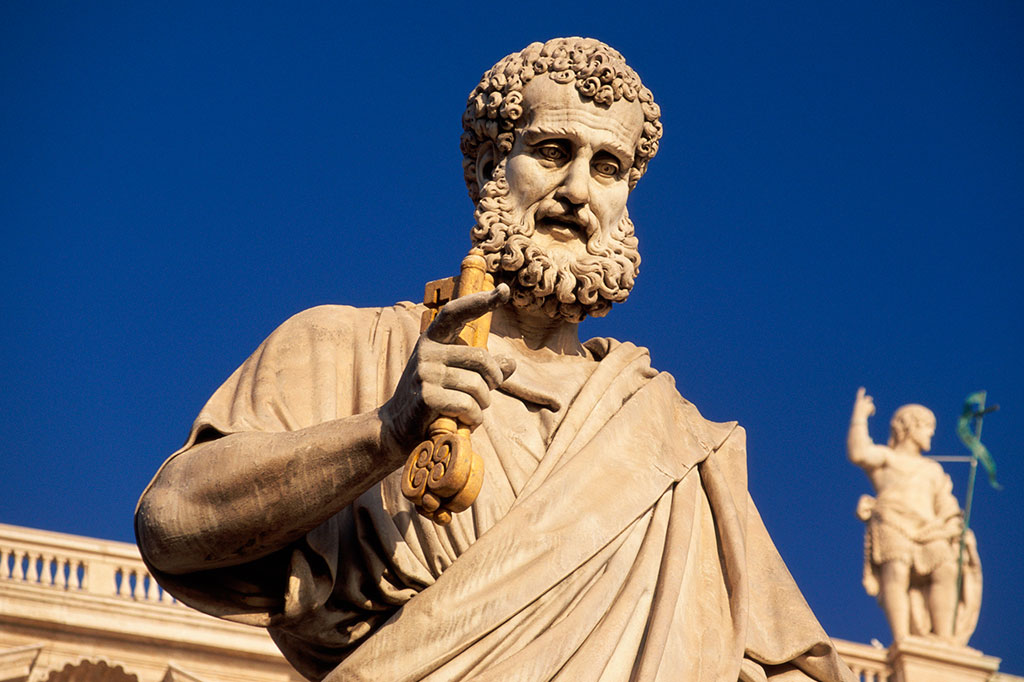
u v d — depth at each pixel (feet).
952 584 100.53
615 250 19.93
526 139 19.84
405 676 16.76
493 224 19.72
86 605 91.71
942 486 102.63
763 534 19.81
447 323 16.55
